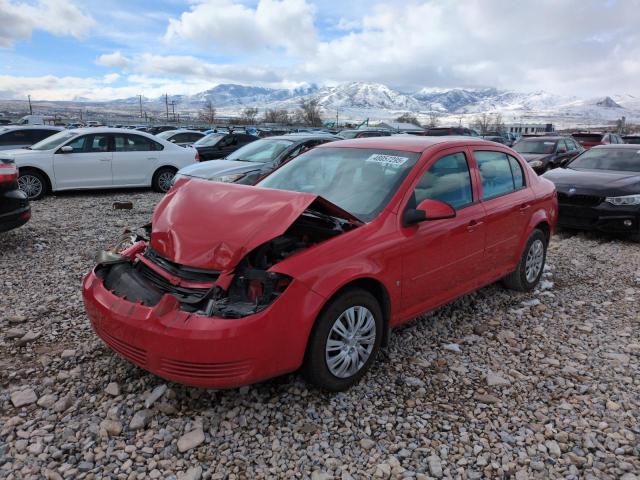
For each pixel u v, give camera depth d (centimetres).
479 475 270
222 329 286
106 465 273
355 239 344
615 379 370
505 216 475
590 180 831
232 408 324
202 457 281
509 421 318
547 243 573
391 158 422
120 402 327
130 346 309
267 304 300
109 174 1205
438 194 412
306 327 309
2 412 315
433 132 2502
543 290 557
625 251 741
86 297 346
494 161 493
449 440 299
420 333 440
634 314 494
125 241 439
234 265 310
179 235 343
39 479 261
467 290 448
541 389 356
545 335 443
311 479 266
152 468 271
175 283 326
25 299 496
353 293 333
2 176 635
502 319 475
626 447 293
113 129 1226
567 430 309
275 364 303
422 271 387
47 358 379
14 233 771
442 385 358
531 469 277
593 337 441
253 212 337
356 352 344
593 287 573
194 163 1230
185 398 332
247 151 1112
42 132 1577
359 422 314
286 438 298
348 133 2450
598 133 2298
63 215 942
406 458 284
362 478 268
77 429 301
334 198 404
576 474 273
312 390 345
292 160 490
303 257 319
